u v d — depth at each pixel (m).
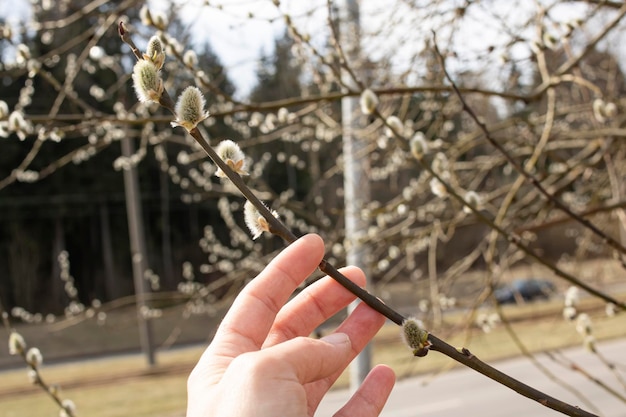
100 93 6.55
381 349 9.44
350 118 4.41
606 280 8.11
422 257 9.25
